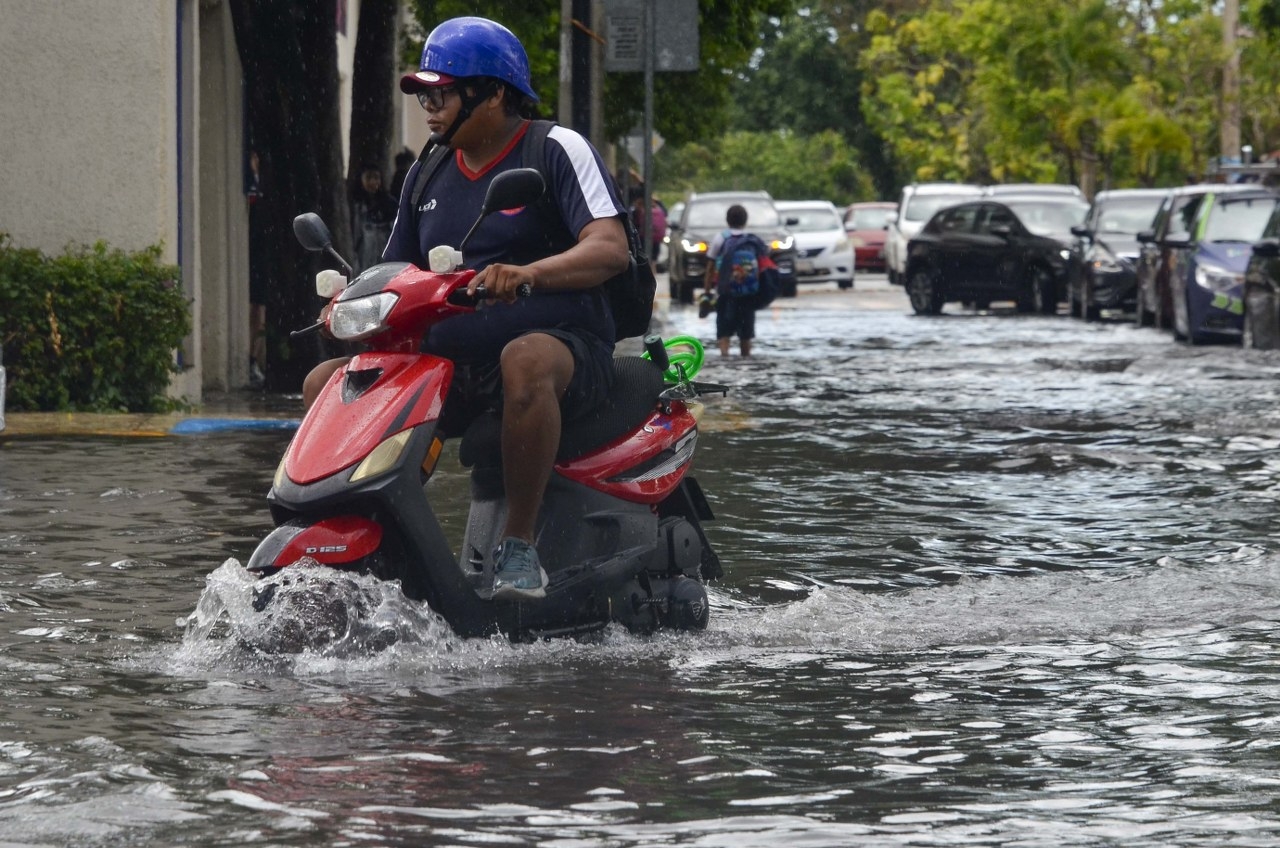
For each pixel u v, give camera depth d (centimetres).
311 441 1670
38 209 4316
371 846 1181
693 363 1916
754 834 1213
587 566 1783
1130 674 1720
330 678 1638
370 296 1677
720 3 8575
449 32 1758
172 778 1326
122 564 2231
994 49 15525
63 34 4294
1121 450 3575
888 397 4803
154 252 4219
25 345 4091
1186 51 14962
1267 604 2083
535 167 1759
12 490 2859
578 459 1808
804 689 1644
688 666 1725
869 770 1377
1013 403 4622
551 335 1717
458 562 1797
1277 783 1350
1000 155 17775
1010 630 1934
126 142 4303
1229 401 4628
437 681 1630
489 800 1283
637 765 1379
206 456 3338
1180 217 7762
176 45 4494
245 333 5088
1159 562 2355
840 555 2400
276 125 4706
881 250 16712
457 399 1761
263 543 1673
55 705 1541
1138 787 1338
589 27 6031
